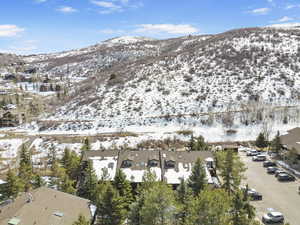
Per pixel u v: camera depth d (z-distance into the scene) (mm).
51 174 49219
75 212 28141
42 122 88562
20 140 74438
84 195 36688
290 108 78375
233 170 36906
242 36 138250
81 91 117000
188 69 110188
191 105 84250
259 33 139750
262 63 105250
